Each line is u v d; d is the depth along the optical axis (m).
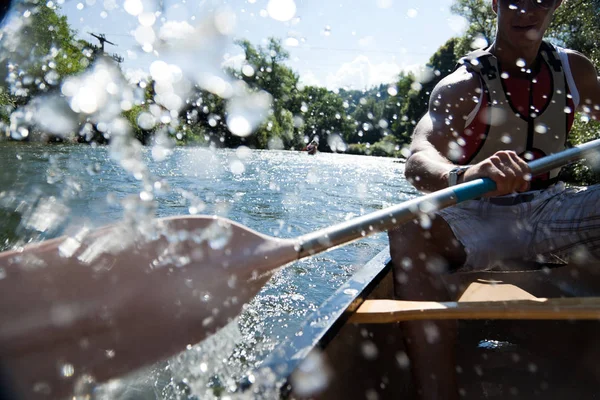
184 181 6.42
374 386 1.14
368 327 1.14
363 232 0.98
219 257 0.90
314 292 2.86
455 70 1.42
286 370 0.78
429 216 1.17
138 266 0.82
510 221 1.27
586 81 1.48
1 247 2.75
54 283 0.75
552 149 1.43
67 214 3.53
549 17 1.33
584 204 1.23
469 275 1.52
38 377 0.70
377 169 12.74
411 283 1.13
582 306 0.92
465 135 1.37
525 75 1.38
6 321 0.70
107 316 0.78
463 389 1.16
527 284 1.53
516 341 1.42
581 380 1.20
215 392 1.63
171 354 0.83
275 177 8.38
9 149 6.54
